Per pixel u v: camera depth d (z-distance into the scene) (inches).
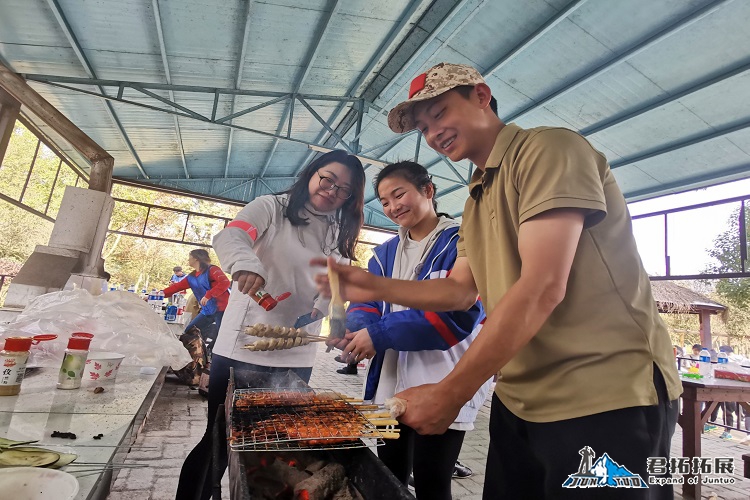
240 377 68.1
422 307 61.2
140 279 733.9
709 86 224.4
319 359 373.1
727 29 193.9
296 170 553.9
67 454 46.4
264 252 77.8
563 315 41.4
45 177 339.6
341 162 77.6
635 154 307.0
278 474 42.9
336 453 47.6
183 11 212.8
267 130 404.5
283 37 247.9
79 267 212.5
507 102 286.8
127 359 103.3
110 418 62.0
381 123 377.7
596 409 38.6
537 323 35.9
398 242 88.2
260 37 243.6
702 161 291.1
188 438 135.6
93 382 83.1
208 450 72.2
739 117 244.4
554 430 40.9
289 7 220.8
